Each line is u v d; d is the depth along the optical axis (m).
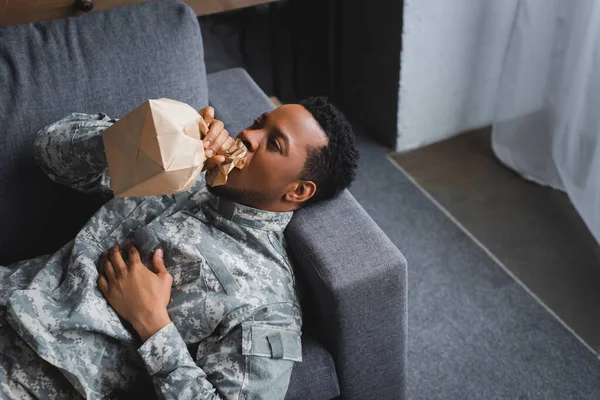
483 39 2.06
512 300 1.74
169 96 1.32
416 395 1.53
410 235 1.93
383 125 2.23
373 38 2.09
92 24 1.29
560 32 1.83
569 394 1.52
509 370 1.58
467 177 2.12
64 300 1.08
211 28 2.78
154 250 1.14
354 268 1.10
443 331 1.67
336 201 1.22
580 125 1.79
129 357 1.10
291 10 2.55
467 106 2.22
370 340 1.18
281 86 2.48
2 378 1.04
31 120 1.22
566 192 2.04
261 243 1.15
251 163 1.09
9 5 1.51
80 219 1.33
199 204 1.21
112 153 0.96
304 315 1.24
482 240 1.91
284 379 1.07
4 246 1.28
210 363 1.06
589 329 1.66
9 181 1.23
